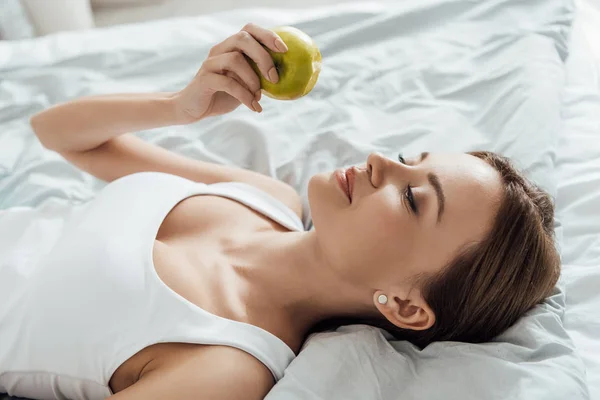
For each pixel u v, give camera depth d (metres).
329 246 1.03
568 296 1.14
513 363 0.95
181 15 2.52
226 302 1.02
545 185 1.28
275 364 0.99
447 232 0.98
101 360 0.95
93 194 1.38
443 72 1.59
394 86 1.58
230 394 0.93
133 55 1.65
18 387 1.01
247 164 1.45
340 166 1.43
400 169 1.02
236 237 1.15
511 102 1.46
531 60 1.55
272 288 1.09
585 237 1.24
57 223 1.20
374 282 1.03
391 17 1.73
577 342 1.07
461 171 1.01
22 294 1.02
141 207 1.10
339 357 0.98
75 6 2.17
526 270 1.01
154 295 0.97
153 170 1.27
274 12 1.84
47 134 1.22
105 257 1.00
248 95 0.98
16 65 1.59
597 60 1.67
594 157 1.39
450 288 1.01
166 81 1.61
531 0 1.76
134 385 0.90
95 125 1.18
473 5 1.76
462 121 1.47
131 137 1.29
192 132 1.50
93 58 1.63
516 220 0.99
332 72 1.62
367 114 1.53
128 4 2.53
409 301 1.03
